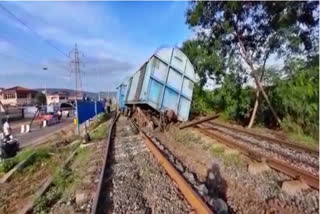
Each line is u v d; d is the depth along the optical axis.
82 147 12.66
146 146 10.20
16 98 85.56
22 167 10.70
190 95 14.37
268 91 15.82
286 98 13.15
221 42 16.98
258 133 12.84
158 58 13.70
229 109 18.19
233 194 5.60
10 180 9.50
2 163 11.16
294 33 14.08
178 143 10.88
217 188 6.01
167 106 13.94
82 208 5.23
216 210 4.55
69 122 38.53
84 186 6.29
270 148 9.20
